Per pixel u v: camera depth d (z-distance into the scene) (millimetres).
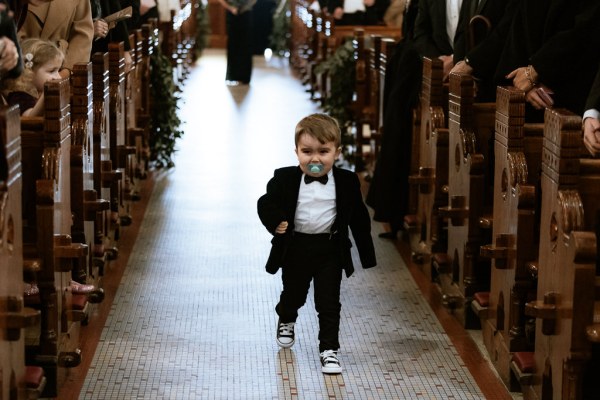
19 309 4031
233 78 19344
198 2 25109
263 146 12672
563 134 4293
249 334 5973
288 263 5422
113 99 7453
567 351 4277
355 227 5379
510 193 5184
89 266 6027
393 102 8086
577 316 4195
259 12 26281
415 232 7758
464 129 6062
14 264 4066
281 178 5312
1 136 3717
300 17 21438
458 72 6586
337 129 5219
